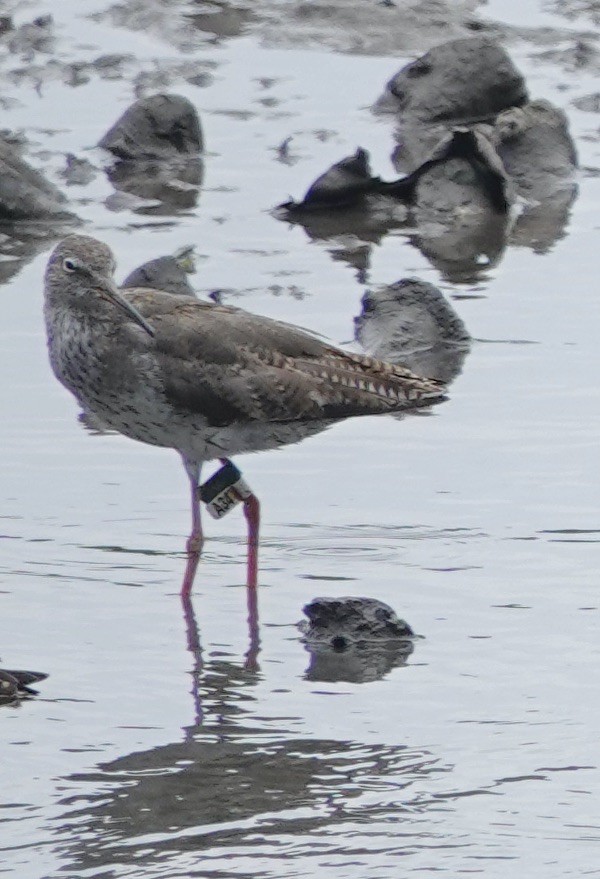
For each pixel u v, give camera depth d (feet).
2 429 49.65
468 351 54.95
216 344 42.91
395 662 37.37
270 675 36.83
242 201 68.90
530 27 89.25
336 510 44.96
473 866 29.48
